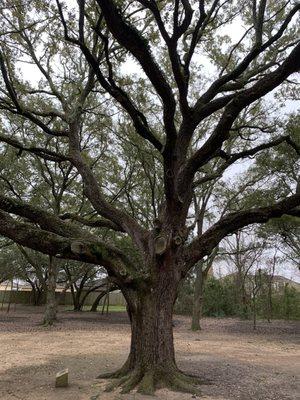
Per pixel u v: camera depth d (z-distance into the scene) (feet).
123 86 45.83
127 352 39.86
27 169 75.36
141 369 25.22
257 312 99.45
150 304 26.27
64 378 25.05
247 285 116.47
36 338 50.67
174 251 26.53
